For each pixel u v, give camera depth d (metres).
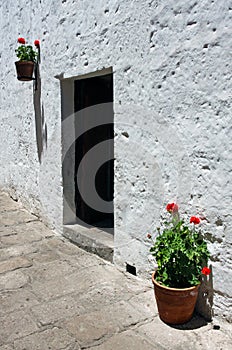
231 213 2.68
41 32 4.80
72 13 4.14
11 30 5.73
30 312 3.02
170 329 2.78
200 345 2.58
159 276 2.91
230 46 2.58
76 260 4.05
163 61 3.09
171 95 3.05
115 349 2.54
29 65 4.82
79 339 2.66
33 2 4.95
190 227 3.01
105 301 3.18
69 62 4.28
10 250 4.30
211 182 2.80
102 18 3.70
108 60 3.68
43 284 3.50
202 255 2.84
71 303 3.16
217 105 2.70
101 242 4.12
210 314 2.90
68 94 4.62
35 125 5.21
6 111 6.15
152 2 3.13
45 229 5.02
